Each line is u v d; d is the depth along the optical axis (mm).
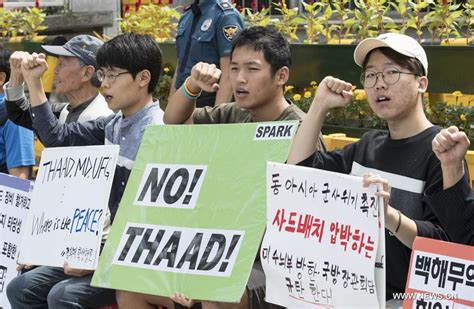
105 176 4578
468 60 6035
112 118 5156
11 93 5309
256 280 4191
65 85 5656
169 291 4133
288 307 3877
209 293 4023
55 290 4625
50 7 10977
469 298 3543
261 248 3930
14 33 9641
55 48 5625
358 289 3686
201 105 6297
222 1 6305
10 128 5938
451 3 7242
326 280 3760
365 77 4160
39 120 5121
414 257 3656
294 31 7664
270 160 4137
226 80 6219
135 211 4383
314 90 6895
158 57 4914
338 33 7789
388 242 4031
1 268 5207
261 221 4059
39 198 4793
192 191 4273
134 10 10477
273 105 4652
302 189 3850
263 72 4559
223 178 4223
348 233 3719
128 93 4867
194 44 6359
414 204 3990
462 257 3568
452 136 3629
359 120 6496
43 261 4672
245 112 4906
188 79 4836
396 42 4043
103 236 4809
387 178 4082
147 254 4266
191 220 4215
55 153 4789
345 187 3742
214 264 4070
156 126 4508
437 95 6391
